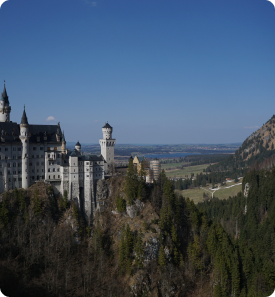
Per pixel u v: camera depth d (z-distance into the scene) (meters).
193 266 181.38
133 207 197.00
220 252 179.25
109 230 195.00
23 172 196.12
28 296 151.75
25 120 194.75
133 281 166.62
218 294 166.62
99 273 172.50
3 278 153.50
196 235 191.12
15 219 178.75
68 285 161.62
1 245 166.12
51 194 198.00
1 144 189.25
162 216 191.50
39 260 168.50
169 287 168.88
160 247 179.38
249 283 174.88
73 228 191.00
